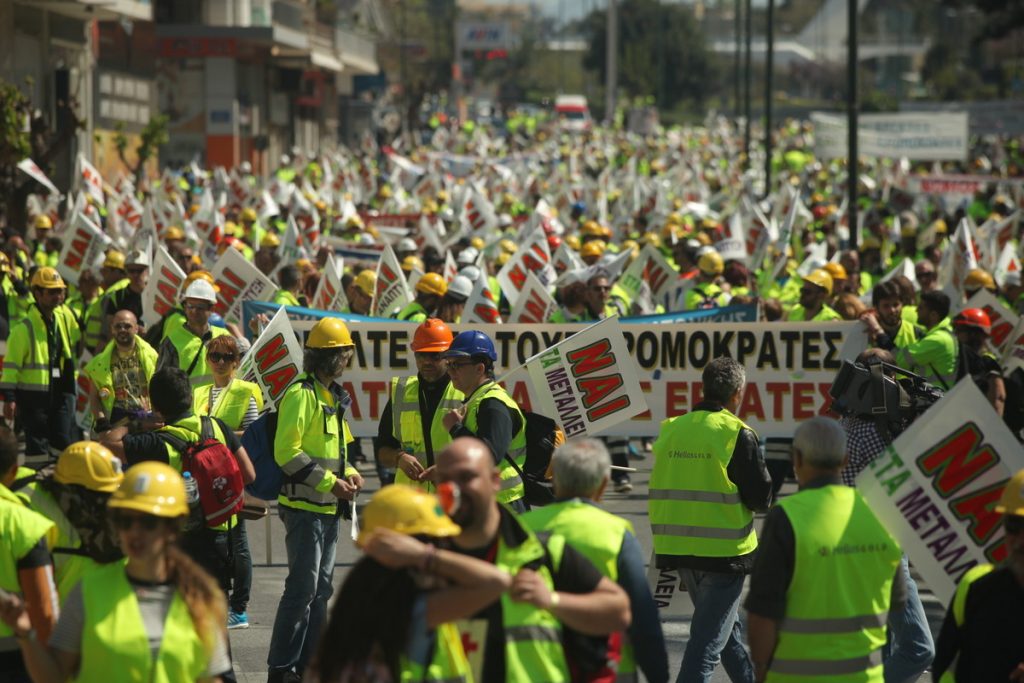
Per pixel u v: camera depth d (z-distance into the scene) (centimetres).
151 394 2214
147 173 14775
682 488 2172
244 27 18475
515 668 1446
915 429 1697
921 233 8319
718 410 2188
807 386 3634
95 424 3278
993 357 3444
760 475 2144
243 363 3058
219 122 18975
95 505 1712
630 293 4944
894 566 1653
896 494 1695
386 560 1319
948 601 1689
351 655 1330
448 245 6475
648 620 1612
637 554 1623
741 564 2155
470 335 2270
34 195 8344
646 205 9912
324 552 2364
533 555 1434
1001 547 1675
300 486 2322
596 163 16388
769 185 12362
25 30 12181
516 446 2366
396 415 2430
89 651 1411
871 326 3472
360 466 4441
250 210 7388
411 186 12800
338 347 2353
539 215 6531
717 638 2158
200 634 1423
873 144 11288
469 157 15812
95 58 14225
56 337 3772
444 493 1375
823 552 1611
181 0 18975
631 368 2681
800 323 3619
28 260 5416
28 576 1617
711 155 19625
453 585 1338
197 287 3303
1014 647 1530
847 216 8538
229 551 2234
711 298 4616
